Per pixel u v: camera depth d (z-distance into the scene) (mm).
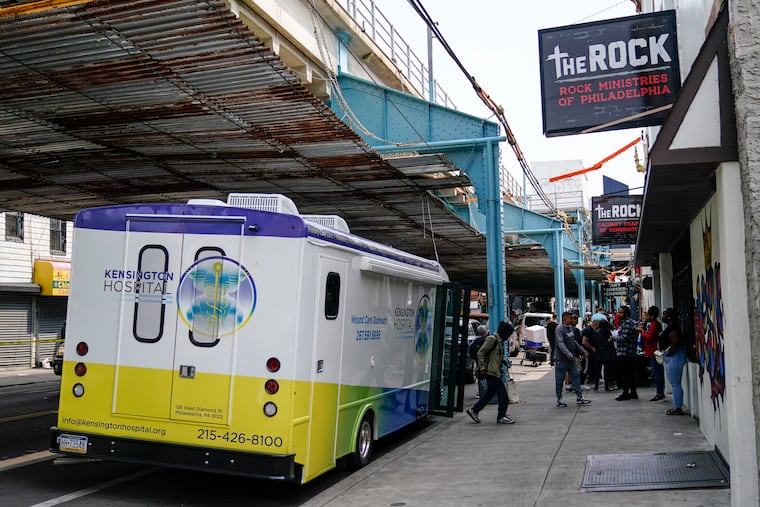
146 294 7062
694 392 11297
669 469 7750
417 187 14492
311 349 6941
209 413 6711
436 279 11516
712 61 5734
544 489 7273
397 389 9906
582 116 7625
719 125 5684
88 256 7312
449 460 9023
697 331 9984
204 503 7074
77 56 7656
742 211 5594
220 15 6734
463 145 14352
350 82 14727
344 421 7922
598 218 19281
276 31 12320
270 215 6836
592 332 16844
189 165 12508
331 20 14539
